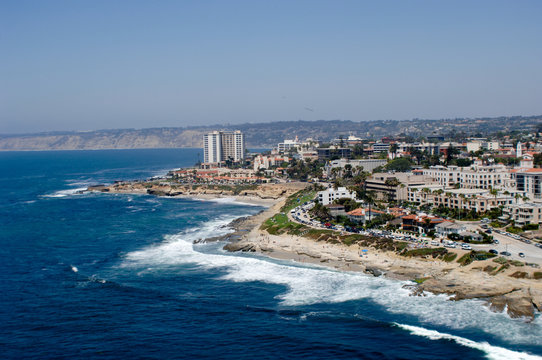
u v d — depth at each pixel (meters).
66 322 116.38
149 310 123.12
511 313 113.94
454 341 102.62
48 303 128.75
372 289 134.38
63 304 128.00
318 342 104.06
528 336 103.81
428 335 105.44
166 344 104.44
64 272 156.75
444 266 144.25
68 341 106.38
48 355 100.12
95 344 104.81
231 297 131.50
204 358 98.31
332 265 157.88
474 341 102.38
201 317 118.25
